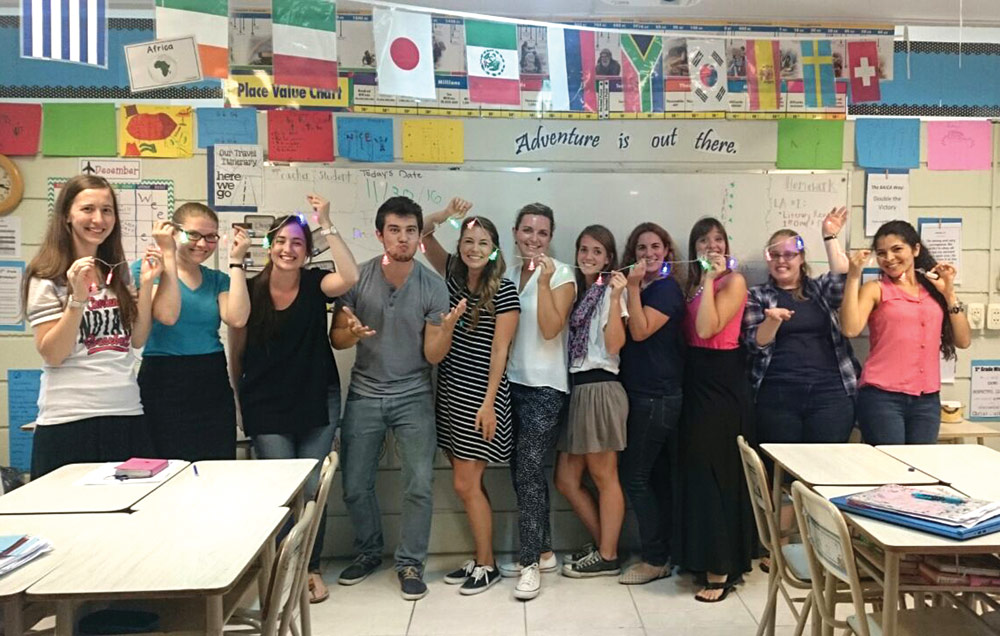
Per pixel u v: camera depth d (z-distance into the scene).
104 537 1.68
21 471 3.31
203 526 1.76
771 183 3.40
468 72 2.71
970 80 3.45
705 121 3.37
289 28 2.37
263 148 3.30
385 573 3.25
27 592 1.40
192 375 2.69
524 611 2.87
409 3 3.23
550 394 3.06
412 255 2.93
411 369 3.03
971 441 3.32
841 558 1.79
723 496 2.96
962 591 1.84
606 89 3.35
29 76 3.25
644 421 3.05
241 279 2.75
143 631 1.71
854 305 3.02
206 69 2.23
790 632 2.67
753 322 3.17
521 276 3.19
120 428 2.41
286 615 1.86
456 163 3.35
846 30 3.42
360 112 3.32
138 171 3.29
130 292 2.47
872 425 3.11
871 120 3.41
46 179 3.27
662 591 3.05
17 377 3.32
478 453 3.00
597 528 3.26
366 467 3.09
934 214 3.46
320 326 2.96
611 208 3.39
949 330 3.18
